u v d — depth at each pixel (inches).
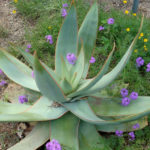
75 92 27.1
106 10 54.6
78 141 29.0
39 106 29.2
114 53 43.9
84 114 26.7
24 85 31.0
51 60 43.3
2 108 29.7
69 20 30.3
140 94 35.6
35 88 31.0
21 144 28.5
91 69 40.9
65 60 31.8
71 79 29.4
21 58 44.4
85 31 32.5
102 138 29.2
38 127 30.6
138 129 30.2
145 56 41.8
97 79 25.1
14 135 32.6
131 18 48.4
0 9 56.0
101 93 33.3
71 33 31.3
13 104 31.0
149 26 46.9
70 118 29.6
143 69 40.7
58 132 28.2
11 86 36.7
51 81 23.8
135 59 39.7
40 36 47.6
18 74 32.4
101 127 30.9
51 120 29.3
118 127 30.5
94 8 31.6
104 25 46.7
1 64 31.8
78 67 29.3
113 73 28.2
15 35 49.7
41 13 53.1
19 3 54.9
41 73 22.3
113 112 29.8
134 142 30.5
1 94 38.6
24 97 30.7
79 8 51.8
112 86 33.9
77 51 32.4
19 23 52.5
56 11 54.6
